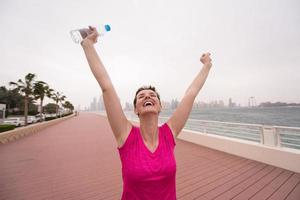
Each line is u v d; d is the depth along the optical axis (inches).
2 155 234.4
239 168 168.1
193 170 167.9
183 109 52.8
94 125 693.3
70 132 476.7
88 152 247.6
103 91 41.0
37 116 1370.6
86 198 118.9
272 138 177.9
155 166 39.0
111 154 235.5
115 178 152.6
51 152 249.4
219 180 143.6
